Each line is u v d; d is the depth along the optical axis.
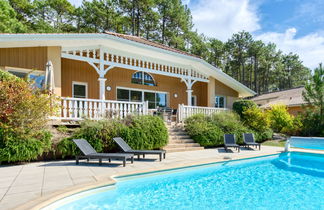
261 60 46.50
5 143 6.38
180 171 6.74
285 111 16.14
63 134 7.92
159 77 15.90
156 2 34.53
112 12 33.09
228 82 17.66
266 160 9.16
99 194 4.68
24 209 3.32
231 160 8.07
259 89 51.50
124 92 14.12
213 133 11.27
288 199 4.84
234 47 45.88
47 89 7.68
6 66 8.60
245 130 12.77
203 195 5.02
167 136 9.76
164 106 16.17
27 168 6.20
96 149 7.87
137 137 8.61
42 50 9.31
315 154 9.46
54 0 33.22
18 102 6.55
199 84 18.25
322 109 14.89
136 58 12.55
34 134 6.85
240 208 4.31
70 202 4.13
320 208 4.34
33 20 31.28
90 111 9.37
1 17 22.20
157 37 35.56
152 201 4.59
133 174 5.80
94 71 12.65
